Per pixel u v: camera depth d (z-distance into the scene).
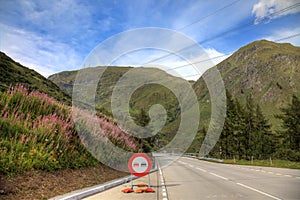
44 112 15.45
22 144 11.51
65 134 14.43
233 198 8.80
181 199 8.94
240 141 68.94
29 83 32.56
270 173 18.48
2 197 7.64
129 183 14.13
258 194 9.47
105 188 11.64
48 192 9.13
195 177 16.86
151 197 9.44
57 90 41.09
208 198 8.98
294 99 60.50
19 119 12.88
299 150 57.75
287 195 9.16
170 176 18.09
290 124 60.22
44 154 11.70
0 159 9.55
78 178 12.20
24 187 8.81
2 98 13.81
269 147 64.69
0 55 37.62
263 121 69.38
